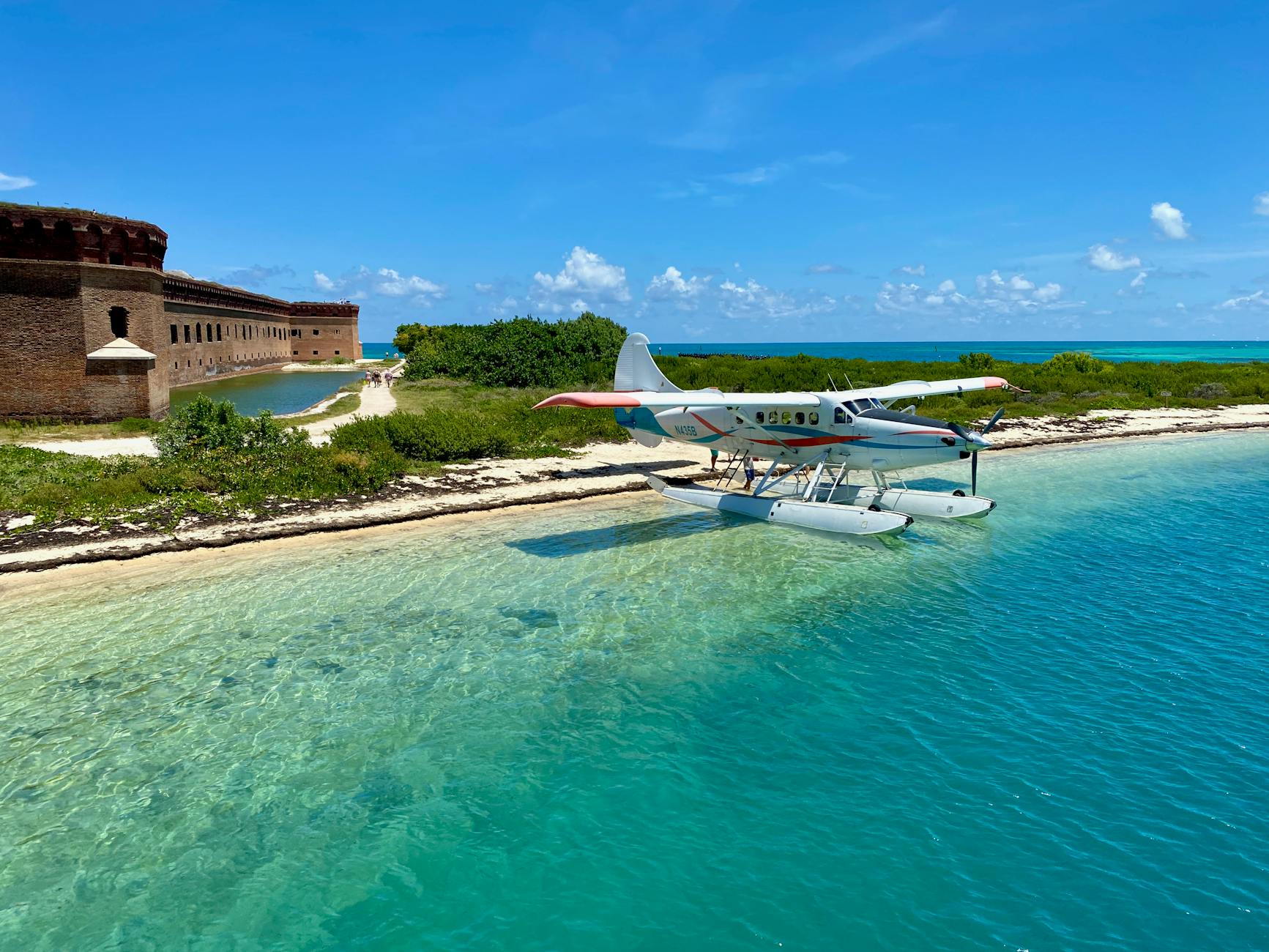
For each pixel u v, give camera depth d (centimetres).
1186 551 1086
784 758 573
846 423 1188
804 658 745
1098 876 445
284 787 543
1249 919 412
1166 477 1620
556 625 829
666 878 451
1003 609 868
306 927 417
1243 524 1234
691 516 1314
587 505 1398
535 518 1299
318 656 750
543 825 500
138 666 726
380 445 1631
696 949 397
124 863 467
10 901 436
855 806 514
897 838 480
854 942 400
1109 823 492
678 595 923
